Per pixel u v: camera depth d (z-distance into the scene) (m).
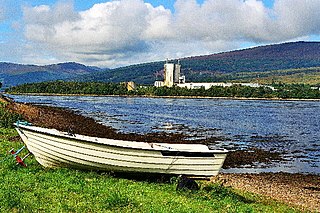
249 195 18.56
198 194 15.63
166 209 12.13
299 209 17.06
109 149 16.62
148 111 89.69
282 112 92.62
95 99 161.25
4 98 75.38
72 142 16.61
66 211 11.12
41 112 68.94
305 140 42.91
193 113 84.69
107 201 12.30
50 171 16.69
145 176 17.44
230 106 118.88
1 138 27.77
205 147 18.42
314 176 25.72
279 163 30.00
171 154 16.95
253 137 44.84
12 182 13.75
